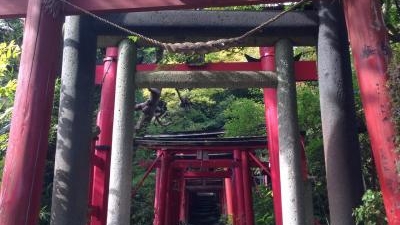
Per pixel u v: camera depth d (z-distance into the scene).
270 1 4.93
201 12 6.34
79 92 6.05
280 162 6.26
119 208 6.01
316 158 8.73
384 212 4.19
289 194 6.06
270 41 6.67
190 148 13.41
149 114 10.80
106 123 8.10
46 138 4.55
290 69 6.52
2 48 6.00
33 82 4.54
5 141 6.77
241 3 4.96
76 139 5.87
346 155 5.34
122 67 6.43
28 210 4.25
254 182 16.55
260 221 12.80
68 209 5.61
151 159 16.83
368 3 4.05
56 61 4.82
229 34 6.36
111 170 6.17
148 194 16.69
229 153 15.70
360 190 5.24
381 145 3.68
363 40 3.99
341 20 5.95
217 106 23.52
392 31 5.89
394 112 3.65
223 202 26.56
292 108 6.37
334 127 5.49
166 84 6.46
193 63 7.65
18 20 10.24
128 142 6.25
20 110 4.46
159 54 8.08
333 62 5.76
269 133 7.19
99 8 4.97
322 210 9.46
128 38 6.50
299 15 6.41
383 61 3.86
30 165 4.33
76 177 5.74
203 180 27.88
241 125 13.20
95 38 6.40
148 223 15.85
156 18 6.29
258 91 15.32
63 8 4.90
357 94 7.29
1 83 7.41
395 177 3.56
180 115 22.81
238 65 7.78
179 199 18.44
